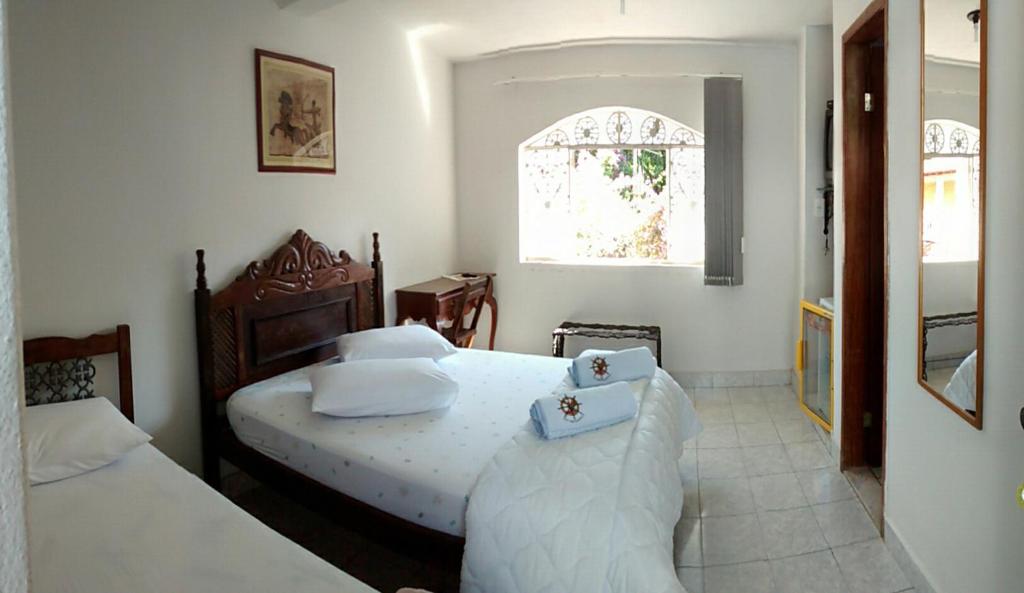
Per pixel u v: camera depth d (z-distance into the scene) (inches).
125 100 106.3
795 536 110.6
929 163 84.7
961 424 77.6
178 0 114.0
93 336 102.2
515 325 207.5
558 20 164.1
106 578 64.4
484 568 79.2
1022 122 62.2
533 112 199.0
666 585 69.3
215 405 120.5
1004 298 66.2
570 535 75.4
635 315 199.3
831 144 169.9
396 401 111.0
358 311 155.3
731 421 167.0
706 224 188.4
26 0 93.2
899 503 100.2
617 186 201.3
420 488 89.2
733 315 194.2
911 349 93.7
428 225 189.6
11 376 16.9
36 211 95.7
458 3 149.8
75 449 87.4
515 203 202.8
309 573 65.7
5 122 16.5
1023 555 64.2
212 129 121.1
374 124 163.3
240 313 125.6
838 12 131.1
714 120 185.5
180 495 82.4
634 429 97.7
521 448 91.3
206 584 63.4
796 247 188.4
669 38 181.5
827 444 148.4
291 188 138.6
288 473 106.7
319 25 144.8
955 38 76.0
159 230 112.6
